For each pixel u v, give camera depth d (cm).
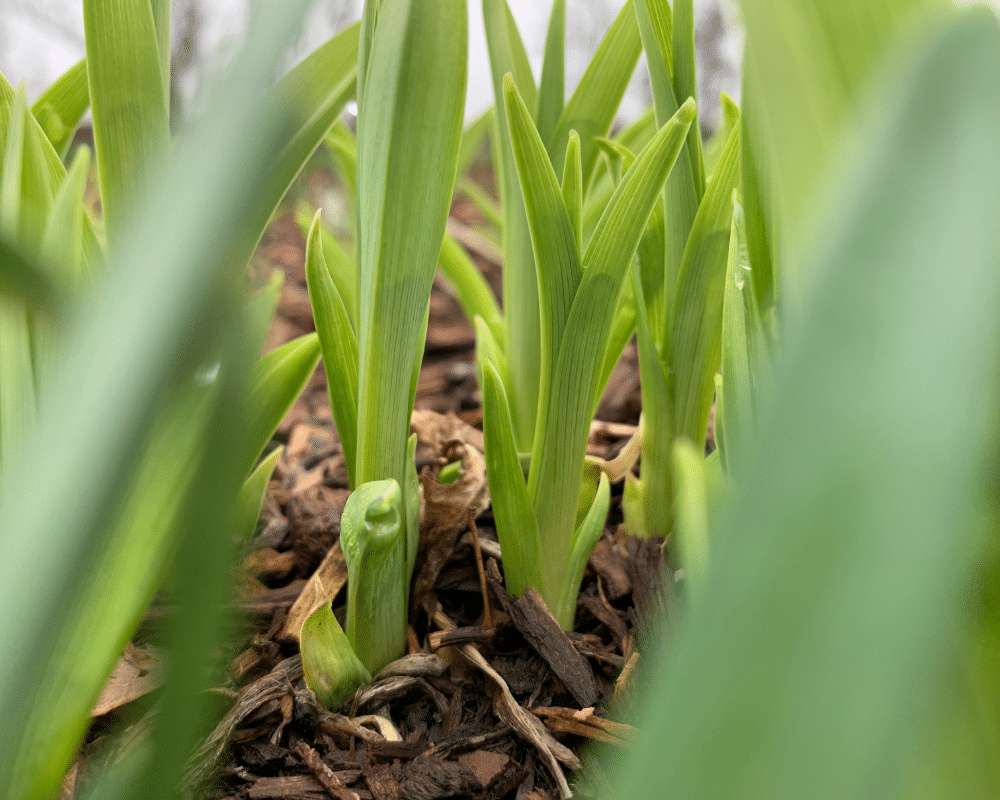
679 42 20
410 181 16
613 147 23
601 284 18
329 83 18
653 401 24
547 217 18
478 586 24
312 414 41
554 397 19
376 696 21
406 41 15
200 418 12
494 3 23
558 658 21
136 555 13
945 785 8
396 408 19
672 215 22
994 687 7
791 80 9
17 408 16
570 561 22
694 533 13
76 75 23
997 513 6
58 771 13
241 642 22
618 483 30
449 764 19
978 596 7
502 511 20
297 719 20
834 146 8
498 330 33
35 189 18
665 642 21
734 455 16
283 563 25
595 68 24
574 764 19
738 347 16
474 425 37
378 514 18
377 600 20
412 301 17
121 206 19
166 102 19
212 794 18
